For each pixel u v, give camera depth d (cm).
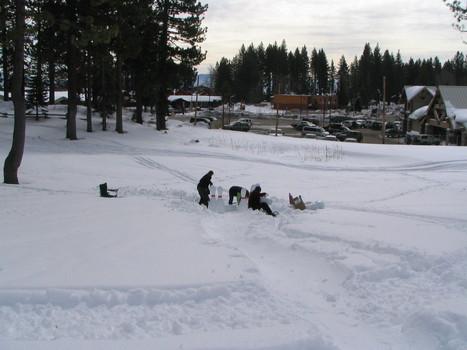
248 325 551
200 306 607
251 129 6581
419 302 630
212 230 1098
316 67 14750
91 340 505
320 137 5497
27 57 3878
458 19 1731
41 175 2006
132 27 3275
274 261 860
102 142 3378
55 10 2730
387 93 13288
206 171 2380
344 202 1560
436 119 5588
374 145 3659
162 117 4216
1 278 646
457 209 1391
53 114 4400
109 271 694
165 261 755
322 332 538
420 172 2508
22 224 993
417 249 846
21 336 511
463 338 525
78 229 960
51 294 600
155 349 488
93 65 3697
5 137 3278
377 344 536
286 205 1434
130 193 1616
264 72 14425
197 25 3847
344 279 745
